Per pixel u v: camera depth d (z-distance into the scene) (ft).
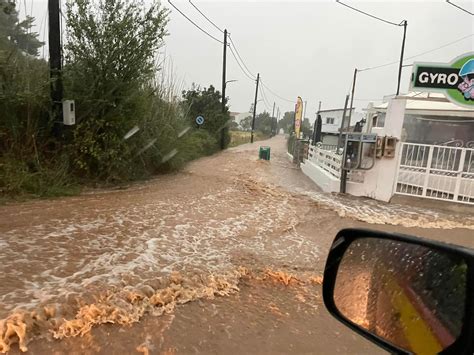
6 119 26.55
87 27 29.76
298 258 18.34
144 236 19.02
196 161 60.75
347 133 35.24
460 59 32.96
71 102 27.76
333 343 11.16
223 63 91.71
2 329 9.61
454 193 32.96
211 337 10.84
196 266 15.79
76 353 9.37
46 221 19.93
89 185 30.42
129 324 10.92
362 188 35.91
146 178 37.91
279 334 11.40
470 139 47.24
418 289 4.49
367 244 5.50
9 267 13.78
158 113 41.19
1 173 24.76
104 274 13.89
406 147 35.14
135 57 31.37
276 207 29.35
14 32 32.19
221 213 25.82
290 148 91.61
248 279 15.34
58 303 11.32
